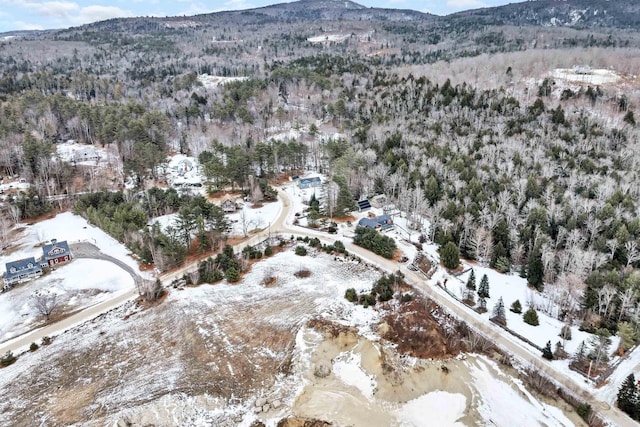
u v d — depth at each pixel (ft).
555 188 293.43
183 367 165.07
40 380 162.09
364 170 349.82
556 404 145.69
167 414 143.74
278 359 167.94
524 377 157.48
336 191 301.43
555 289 206.59
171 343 179.32
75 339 185.78
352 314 192.34
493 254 238.48
